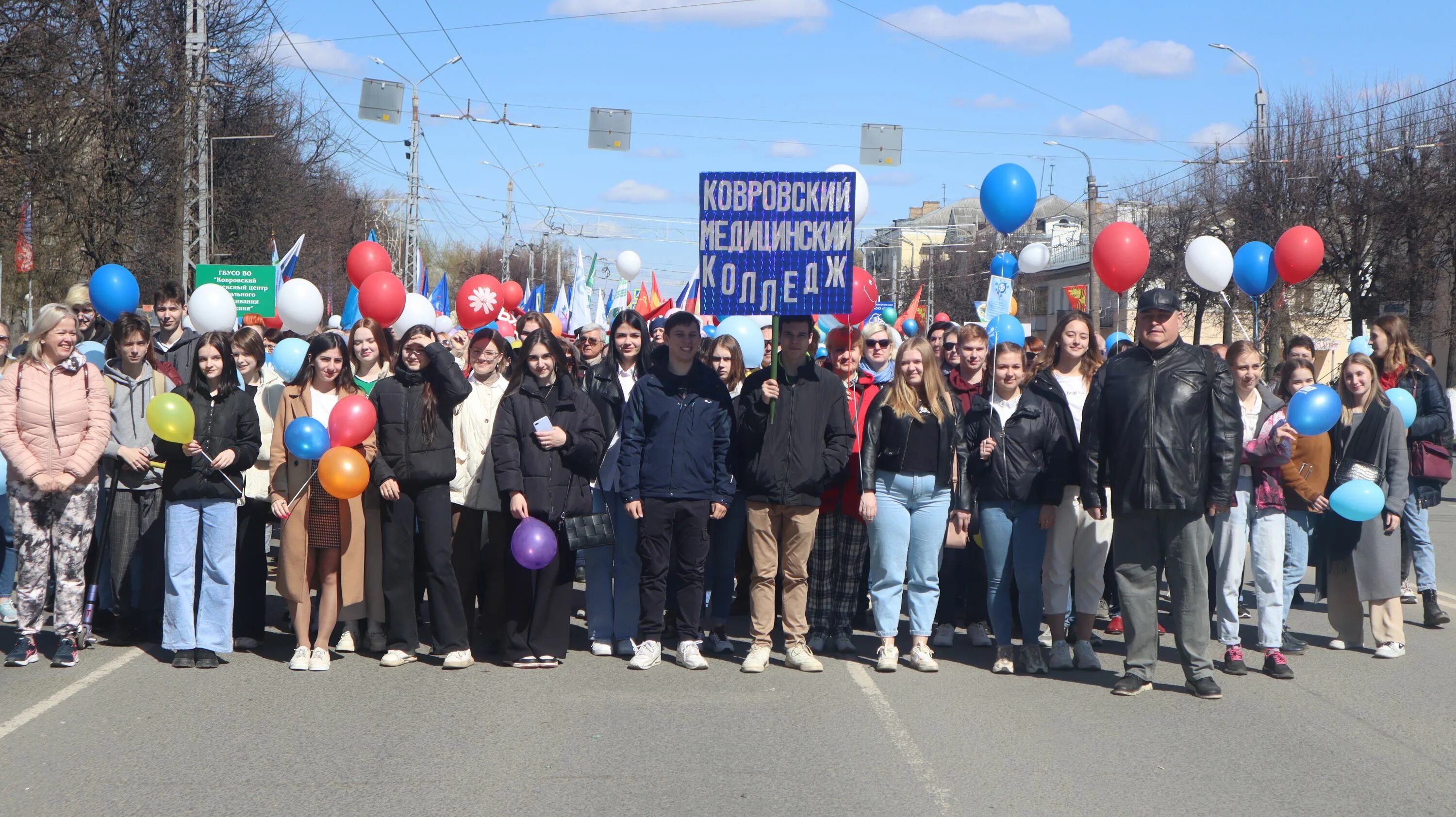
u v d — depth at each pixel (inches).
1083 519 274.8
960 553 310.0
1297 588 388.8
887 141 873.5
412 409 266.4
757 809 180.7
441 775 194.9
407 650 274.2
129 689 246.5
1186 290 1389.0
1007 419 274.2
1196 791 191.5
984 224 2546.8
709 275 272.4
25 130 756.0
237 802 181.2
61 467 261.6
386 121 928.3
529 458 266.8
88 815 175.3
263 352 305.7
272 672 263.9
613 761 203.0
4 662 268.5
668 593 312.8
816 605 292.2
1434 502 337.7
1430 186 1111.6
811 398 268.4
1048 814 180.4
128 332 280.4
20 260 815.7
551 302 2074.3
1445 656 296.2
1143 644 254.5
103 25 895.7
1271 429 274.2
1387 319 349.7
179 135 942.4
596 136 871.1
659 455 269.3
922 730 223.8
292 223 1363.2
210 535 264.2
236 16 1166.3
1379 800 188.7
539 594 272.5
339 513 268.4
